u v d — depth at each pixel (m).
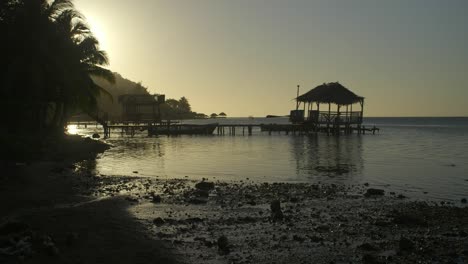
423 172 21.31
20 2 27.00
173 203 12.62
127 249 7.71
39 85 26.92
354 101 59.94
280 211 11.00
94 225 9.08
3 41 26.05
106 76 40.22
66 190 14.20
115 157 28.81
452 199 14.21
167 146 40.62
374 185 17.12
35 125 31.31
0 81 26.47
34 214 9.75
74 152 28.52
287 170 22.09
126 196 13.26
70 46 30.62
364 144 43.53
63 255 7.15
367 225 10.27
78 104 36.75
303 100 60.81
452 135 61.75
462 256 7.96
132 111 62.25
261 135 64.62
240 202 12.97
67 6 31.06
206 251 7.98
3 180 14.84
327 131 61.38
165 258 7.45
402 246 8.36
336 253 8.08
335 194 14.79
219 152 33.72
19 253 7.00
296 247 8.41
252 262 7.49
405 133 68.75
